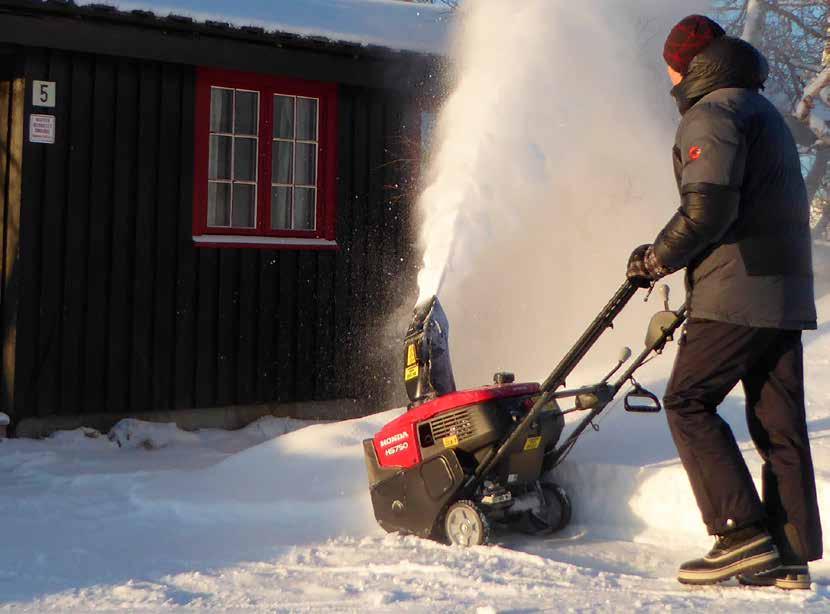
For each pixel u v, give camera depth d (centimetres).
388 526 479
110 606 374
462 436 450
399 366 915
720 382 378
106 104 784
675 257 364
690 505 466
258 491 551
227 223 850
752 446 501
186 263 821
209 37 802
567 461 503
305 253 873
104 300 789
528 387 464
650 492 477
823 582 381
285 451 600
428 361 477
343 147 888
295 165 877
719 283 371
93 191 782
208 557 453
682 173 368
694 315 378
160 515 538
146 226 804
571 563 430
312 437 614
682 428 381
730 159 357
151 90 802
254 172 857
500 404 450
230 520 530
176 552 464
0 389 780
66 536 498
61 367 775
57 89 764
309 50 845
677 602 347
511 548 457
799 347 383
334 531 502
